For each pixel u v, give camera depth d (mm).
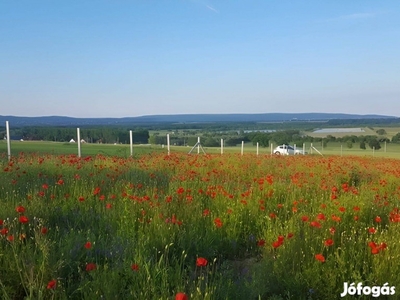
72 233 4973
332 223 5836
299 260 4629
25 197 6840
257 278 4137
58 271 4027
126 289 3789
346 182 12836
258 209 6930
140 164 13430
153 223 5629
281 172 14047
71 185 8234
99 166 11766
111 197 7168
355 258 4527
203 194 7902
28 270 3797
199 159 15680
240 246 5820
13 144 29422
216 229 5910
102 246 4789
